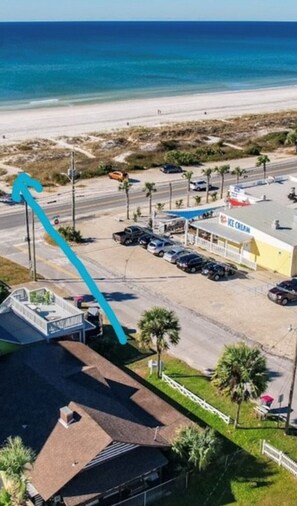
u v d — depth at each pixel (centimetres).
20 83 19575
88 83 19988
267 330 4488
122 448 2755
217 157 10231
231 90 19700
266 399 3491
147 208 7431
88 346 4000
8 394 3102
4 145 10919
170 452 2902
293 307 4881
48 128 12569
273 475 3027
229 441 3259
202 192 8181
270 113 15225
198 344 4256
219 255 5950
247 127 12988
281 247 5469
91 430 2766
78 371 3366
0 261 5697
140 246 6156
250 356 3198
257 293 5125
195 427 3025
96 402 3075
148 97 17475
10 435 2831
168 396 3641
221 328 4497
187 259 5509
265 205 6366
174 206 7444
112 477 2689
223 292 5128
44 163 9650
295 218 5822
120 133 12019
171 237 6450
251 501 2861
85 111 14725
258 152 10656
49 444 2764
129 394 3297
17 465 2444
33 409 2980
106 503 2727
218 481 2973
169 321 3697
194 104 16300
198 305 4872
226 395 3272
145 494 2800
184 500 2861
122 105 15762
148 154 10306
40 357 3488
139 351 4169
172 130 12244
